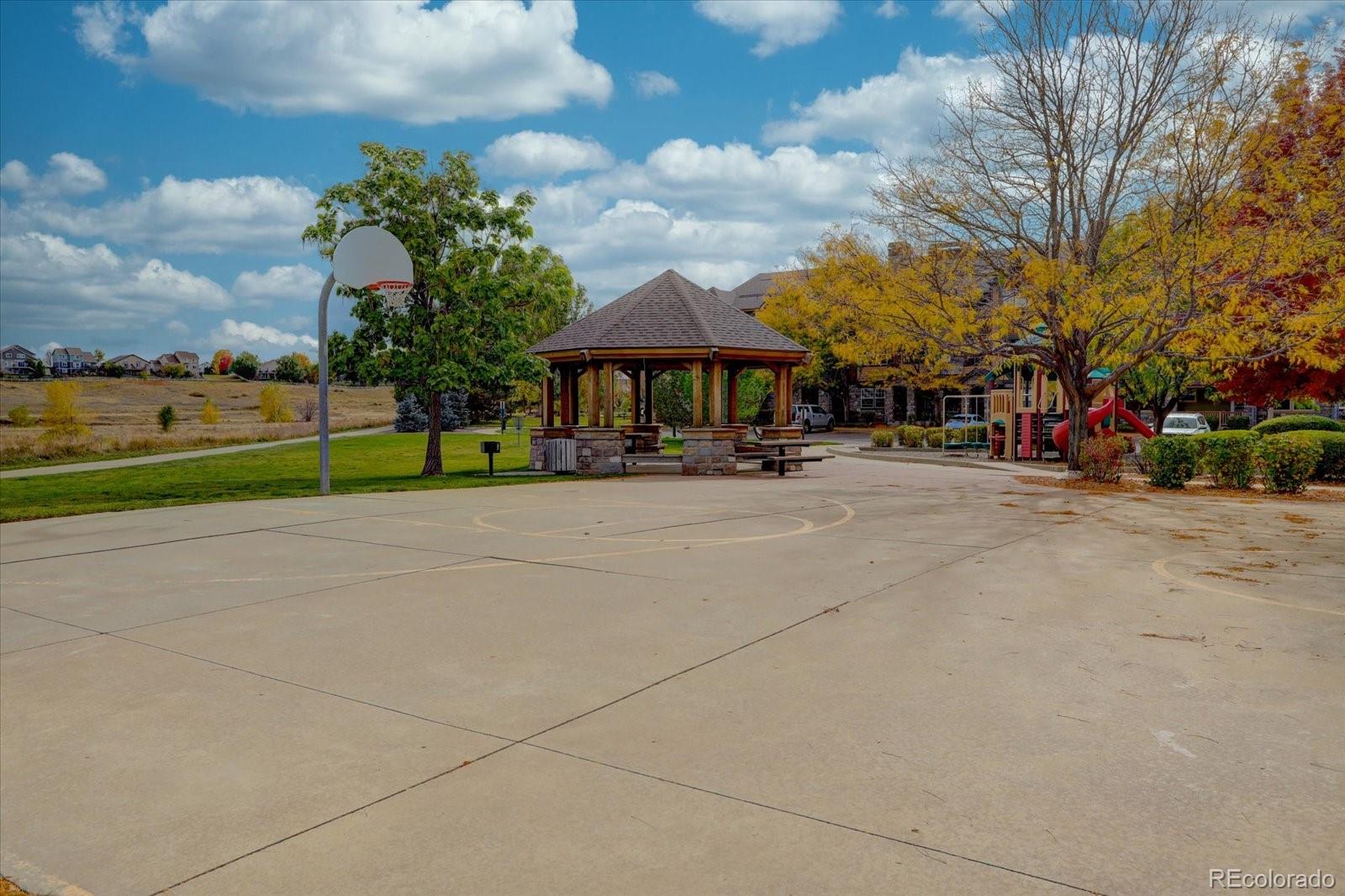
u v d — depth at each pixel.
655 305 23.22
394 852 3.20
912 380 37.97
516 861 3.11
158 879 3.07
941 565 8.44
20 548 10.08
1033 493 15.98
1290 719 4.29
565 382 24.72
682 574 8.11
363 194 21.44
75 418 44.31
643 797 3.59
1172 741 4.04
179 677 5.28
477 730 4.37
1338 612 6.45
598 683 5.05
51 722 4.59
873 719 4.38
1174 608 6.61
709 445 21.55
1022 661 5.28
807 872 2.99
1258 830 3.22
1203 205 15.67
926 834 3.24
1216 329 15.61
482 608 6.89
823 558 8.88
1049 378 30.30
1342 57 17.05
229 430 49.28
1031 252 18.14
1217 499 14.65
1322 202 15.07
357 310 21.52
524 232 22.47
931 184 18.56
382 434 47.81
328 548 9.79
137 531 11.20
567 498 15.19
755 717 4.45
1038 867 3.00
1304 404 38.66
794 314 47.47
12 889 3.03
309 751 4.14
